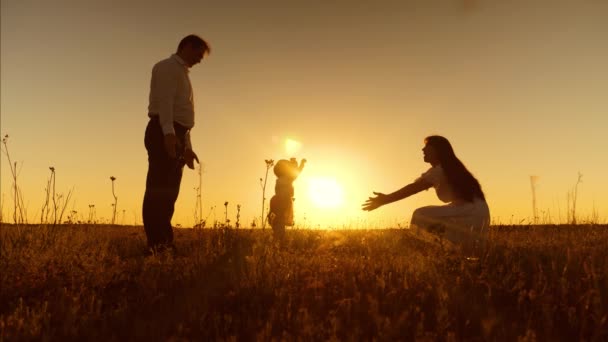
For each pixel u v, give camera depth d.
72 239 6.92
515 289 4.32
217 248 6.47
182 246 7.21
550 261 5.59
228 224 7.82
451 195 6.72
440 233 6.40
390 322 3.43
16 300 4.20
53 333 3.31
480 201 6.70
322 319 3.70
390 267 5.30
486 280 4.64
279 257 5.39
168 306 4.02
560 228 9.00
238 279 4.79
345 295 4.21
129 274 5.23
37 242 6.45
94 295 4.11
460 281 4.63
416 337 3.26
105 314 3.81
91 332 3.42
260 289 4.37
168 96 6.97
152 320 3.68
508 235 8.41
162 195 7.04
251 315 3.79
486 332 3.30
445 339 3.31
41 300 4.17
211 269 5.43
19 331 3.27
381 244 7.24
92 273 4.94
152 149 7.12
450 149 6.81
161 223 7.02
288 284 4.49
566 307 3.77
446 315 3.57
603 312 3.70
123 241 7.90
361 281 4.65
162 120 6.92
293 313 3.76
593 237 7.28
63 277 4.84
